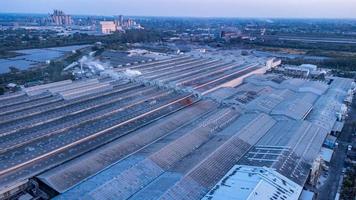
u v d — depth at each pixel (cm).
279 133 15588
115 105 18625
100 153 12781
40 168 11862
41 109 17888
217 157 12756
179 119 16950
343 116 19062
